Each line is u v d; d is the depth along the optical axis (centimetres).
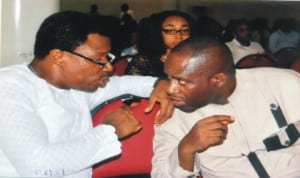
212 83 114
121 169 120
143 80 128
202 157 117
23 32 136
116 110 114
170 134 118
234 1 193
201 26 170
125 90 126
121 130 110
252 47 195
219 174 117
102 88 124
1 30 134
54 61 104
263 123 117
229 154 116
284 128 116
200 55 112
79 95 116
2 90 98
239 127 116
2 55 135
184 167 111
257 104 117
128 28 188
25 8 136
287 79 118
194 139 108
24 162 92
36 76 106
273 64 191
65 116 108
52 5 139
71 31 102
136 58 159
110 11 194
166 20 157
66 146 96
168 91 117
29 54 137
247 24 194
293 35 200
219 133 109
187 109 117
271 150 117
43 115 105
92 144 99
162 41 155
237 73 118
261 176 116
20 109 96
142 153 120
